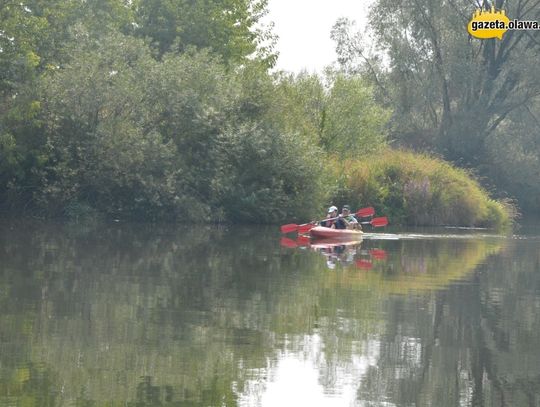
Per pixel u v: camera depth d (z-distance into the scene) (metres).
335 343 13.59
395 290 19.56
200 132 37.94
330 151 49.69
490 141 70.50
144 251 24.75
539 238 40.44
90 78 35.59
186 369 11.51
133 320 14.56
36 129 35.25
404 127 68.81
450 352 13.51
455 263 26.28
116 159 35.75
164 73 37.81
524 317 16.94
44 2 38.53
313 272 22.02
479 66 64.69
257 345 13.13
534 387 11.70
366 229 40.84
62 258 22.02
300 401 10.36
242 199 38.25
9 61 34.16
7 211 36.06
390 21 66.19
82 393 10.22
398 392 11.04
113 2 48.56
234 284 19.17
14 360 11.52
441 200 47.56
